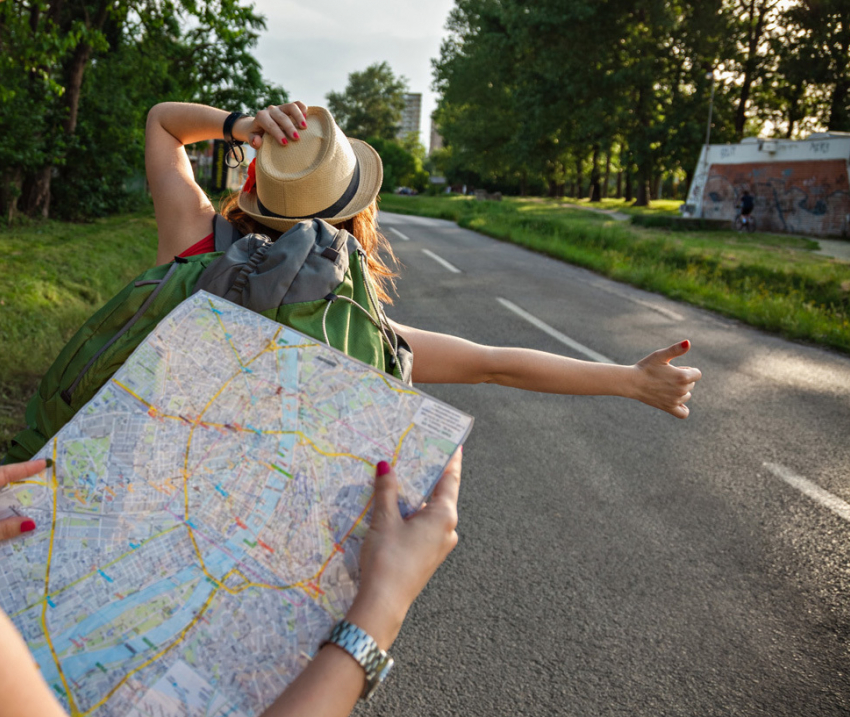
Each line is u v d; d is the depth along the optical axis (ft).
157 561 2.45
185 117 4.38
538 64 110.01
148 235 43.73
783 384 20.51
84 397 3.23
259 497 2.57
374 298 3.54
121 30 55.72
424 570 2.31
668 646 8.40
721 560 10.45
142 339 3.22
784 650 8.43
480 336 25.26
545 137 127.24
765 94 125.18
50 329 18.92
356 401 2.76
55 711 1.53
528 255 53.83
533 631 8.55
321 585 2.41
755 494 12.84
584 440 15.28
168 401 2.77
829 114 119.03
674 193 260.62
